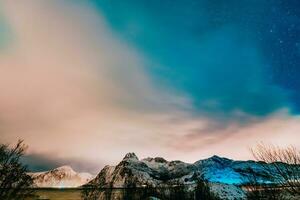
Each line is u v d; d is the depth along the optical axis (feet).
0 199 53.47
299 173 42.96
